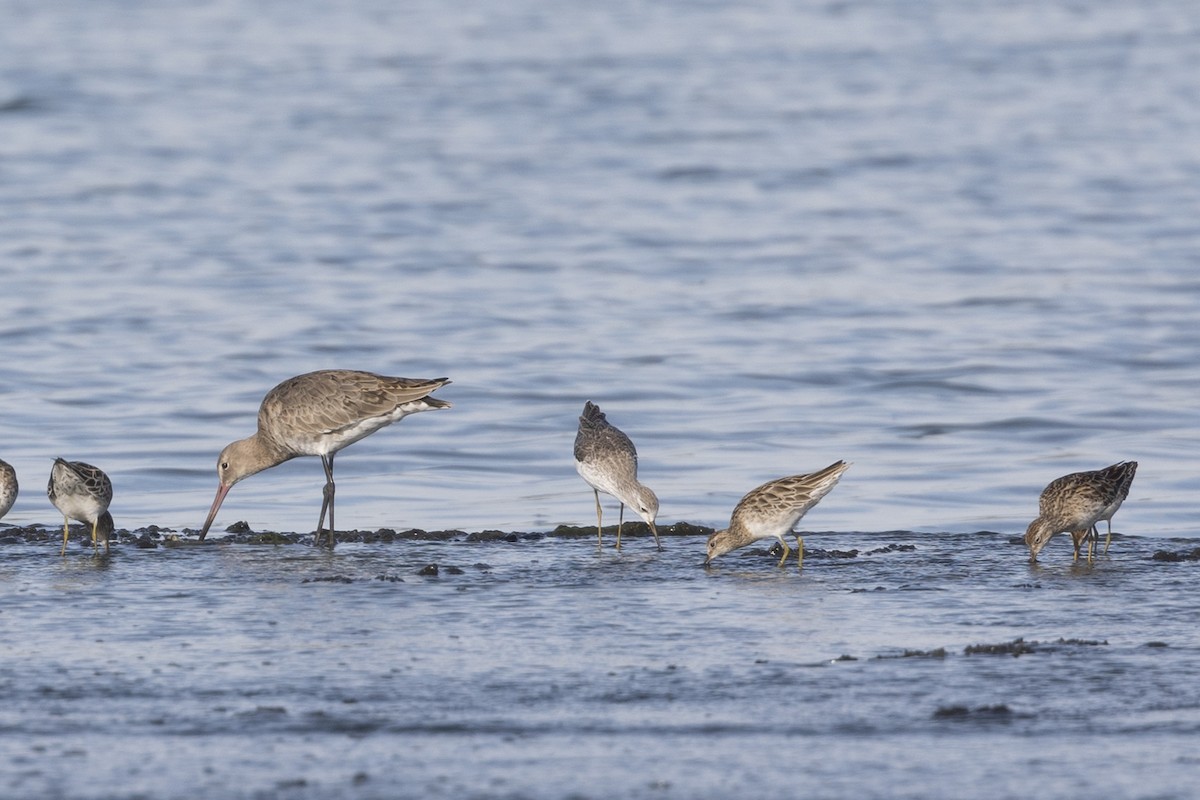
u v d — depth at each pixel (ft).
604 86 205.67
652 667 33.96
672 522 53.52
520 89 202.69
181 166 153.17
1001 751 28.17
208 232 122.01
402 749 28.37
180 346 85.10
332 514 51.16
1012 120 182.60
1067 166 154.20
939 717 30.25
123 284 102.06
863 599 40.70
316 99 194.18
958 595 41.14
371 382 52.34
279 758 27.84
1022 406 72.79
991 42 248.52
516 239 120.88
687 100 195.83
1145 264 109.29
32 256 111.14
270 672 33.50
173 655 34.81
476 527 53.47
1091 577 43.37
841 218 129.90
